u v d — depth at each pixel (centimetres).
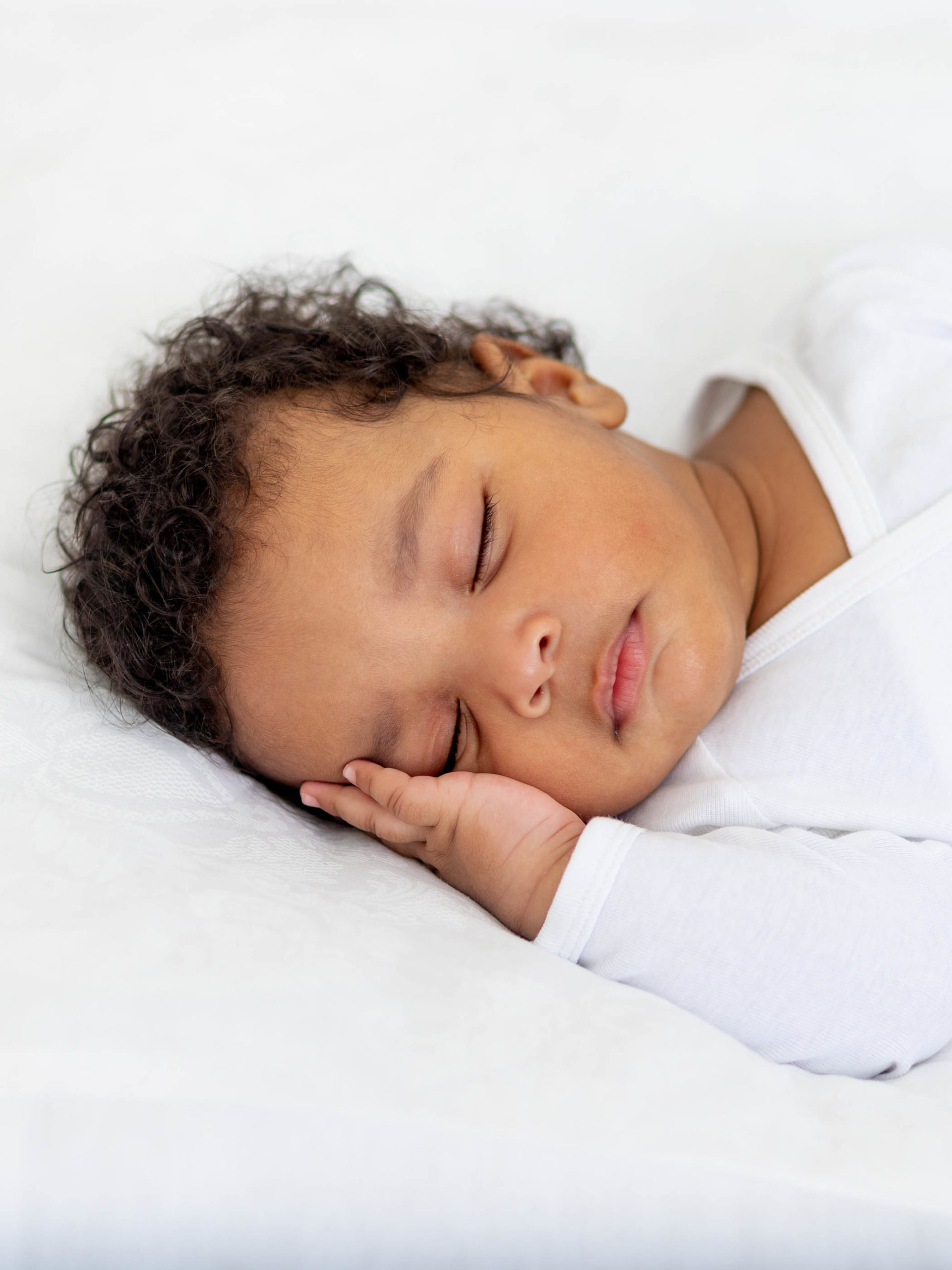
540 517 102
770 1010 86
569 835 95
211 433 108
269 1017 69
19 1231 64
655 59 169
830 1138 69
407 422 107
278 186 159
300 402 111
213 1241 65
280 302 138
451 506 100
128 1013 67
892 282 125
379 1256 65
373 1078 67
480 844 97
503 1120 66
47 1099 65
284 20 175
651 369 153
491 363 124
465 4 182
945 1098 78
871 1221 66
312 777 108
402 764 104
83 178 157
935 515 108
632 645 100
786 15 175
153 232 154
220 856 85
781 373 128
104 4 177
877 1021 86
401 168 162
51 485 130
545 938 89
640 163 160
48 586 121
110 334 145
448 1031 70
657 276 156
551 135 164
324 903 81
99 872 78
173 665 105
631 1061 70
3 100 166
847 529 111
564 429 110
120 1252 64
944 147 155
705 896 88
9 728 93
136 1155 65
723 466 127
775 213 156
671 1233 66
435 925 82
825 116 159
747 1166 66
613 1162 66
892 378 118
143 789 92
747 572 118
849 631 106
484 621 98
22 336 144
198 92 166
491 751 102
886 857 93
